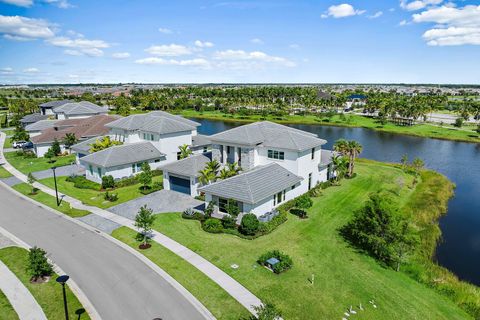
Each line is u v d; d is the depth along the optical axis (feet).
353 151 159.02
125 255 82.84
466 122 417.08
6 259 80.94
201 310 62.39
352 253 86.89
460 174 193.67
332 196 131.75
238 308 63.05
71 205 118.42
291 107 545.85
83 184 138.62
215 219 99.81
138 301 64.90
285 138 128.47
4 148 225.15
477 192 159.43
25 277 73.26
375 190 141.69
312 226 102.73
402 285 74.59
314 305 64.90
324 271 77.61
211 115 474.90
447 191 153.99
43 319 59.57
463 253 100.12
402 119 419.33
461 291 75.56
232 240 91.81
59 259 81.15
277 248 87.81
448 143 296.71
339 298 67.67
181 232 96.37
